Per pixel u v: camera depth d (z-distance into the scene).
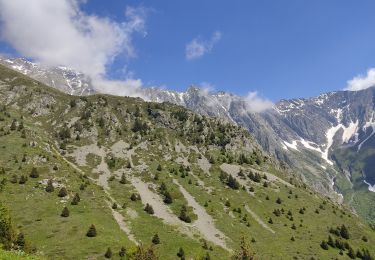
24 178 157.38
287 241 161.75
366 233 192.88
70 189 163.25
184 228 155.00
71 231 120.44
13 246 86.75
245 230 165.38
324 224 191.25
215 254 131.38
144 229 143.25
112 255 108.31
